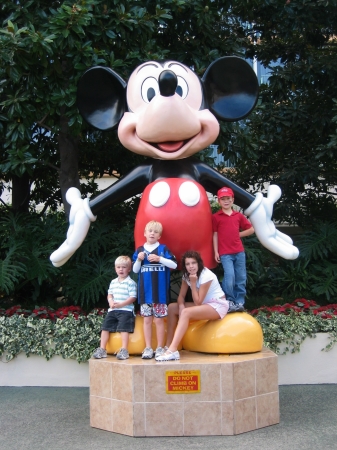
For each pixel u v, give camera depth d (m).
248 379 3.72
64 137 6.32
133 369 3.64
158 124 4.08
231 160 6.50
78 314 5.42
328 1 6.55
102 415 3.82
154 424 3.64
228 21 7.62
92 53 5.34
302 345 5.08
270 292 6.73
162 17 5.62
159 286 3.96
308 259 6.43
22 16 5.51
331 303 6.36
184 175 4.41
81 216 4.43
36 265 5.69
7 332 5.05
